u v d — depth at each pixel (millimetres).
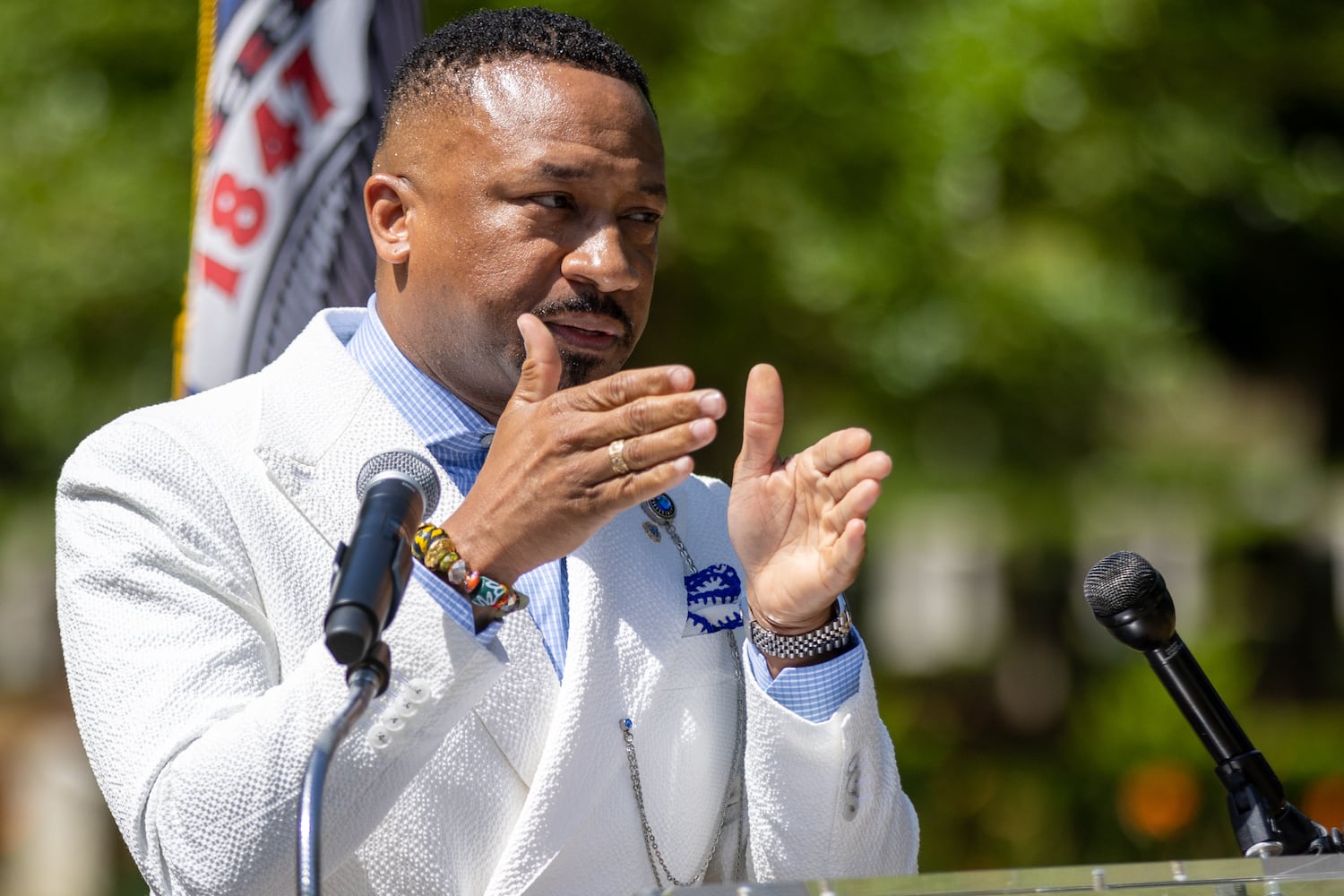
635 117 8539
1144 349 31031
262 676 7820
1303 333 46094
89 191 25812
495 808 7980
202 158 11484
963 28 26844
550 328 8414
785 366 29328
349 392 8562
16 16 26375
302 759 7082
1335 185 31891
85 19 26016
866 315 27766
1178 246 31891
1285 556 47594
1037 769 34688
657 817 8344
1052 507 40312
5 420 31359
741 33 25672
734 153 25969
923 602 63781
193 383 11266
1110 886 6262
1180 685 8117
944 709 42781
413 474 8297
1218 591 47500
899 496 41562
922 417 32094
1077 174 28969
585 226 8430
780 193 26312
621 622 8469
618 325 8477
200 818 7070
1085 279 29734
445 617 7191
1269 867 6391
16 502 34531
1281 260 40281
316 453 8352
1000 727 41500
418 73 8773
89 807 29953
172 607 7750
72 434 29312
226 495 8133
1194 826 31391
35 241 26062
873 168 26734
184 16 26125
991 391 31750
